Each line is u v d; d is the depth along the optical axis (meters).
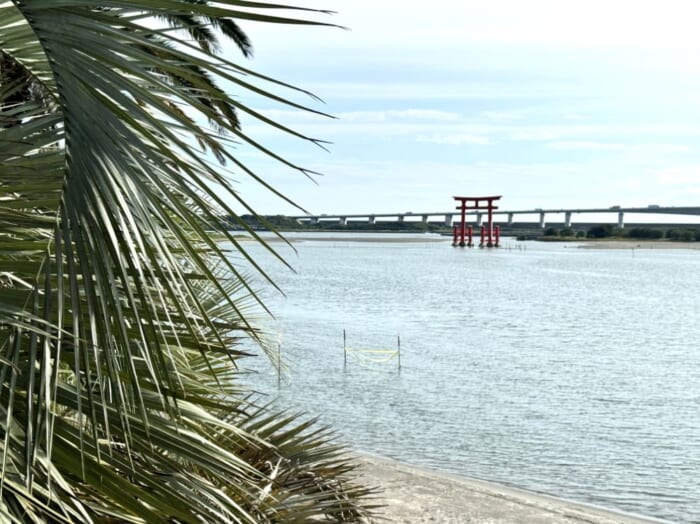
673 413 19.36
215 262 3.88
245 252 2.05
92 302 1.95
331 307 49.50
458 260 134.75
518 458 14.62
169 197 2.03
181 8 1.72
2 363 2.09
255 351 26.67
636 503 11.91
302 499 3.64
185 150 1.98
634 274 99.25
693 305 56.09
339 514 3.97
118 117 1.95
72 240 2.17
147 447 2.35
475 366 26.78
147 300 2.13
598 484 12.91
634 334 37.88
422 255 157.88
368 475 10.70
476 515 9.22
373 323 40.69
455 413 18.78
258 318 4.65
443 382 23.34
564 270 105.75
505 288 70.56
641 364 27.98
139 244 1.96
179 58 1.88
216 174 1.96
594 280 85.38
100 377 2.01
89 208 1.92
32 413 2.02
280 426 4.14
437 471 13.21
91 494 2.40
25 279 2.38
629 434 16.92
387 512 9.00
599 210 189.88
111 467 2.34
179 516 2.32
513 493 11.53
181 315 2.04
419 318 43.88
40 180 2.33
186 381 2.83
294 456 4.09
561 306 53.72
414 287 69.94
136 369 2.37
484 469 13.75
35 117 2.43
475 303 54.62
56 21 1.89
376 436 16.14
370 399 20.31
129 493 2.28
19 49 2.28
